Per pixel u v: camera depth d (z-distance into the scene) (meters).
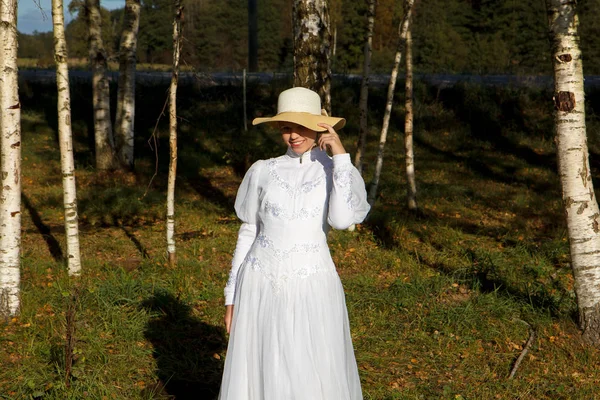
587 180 5.69
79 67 30.34
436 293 7.04
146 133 17.70
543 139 16.78
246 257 3.51
